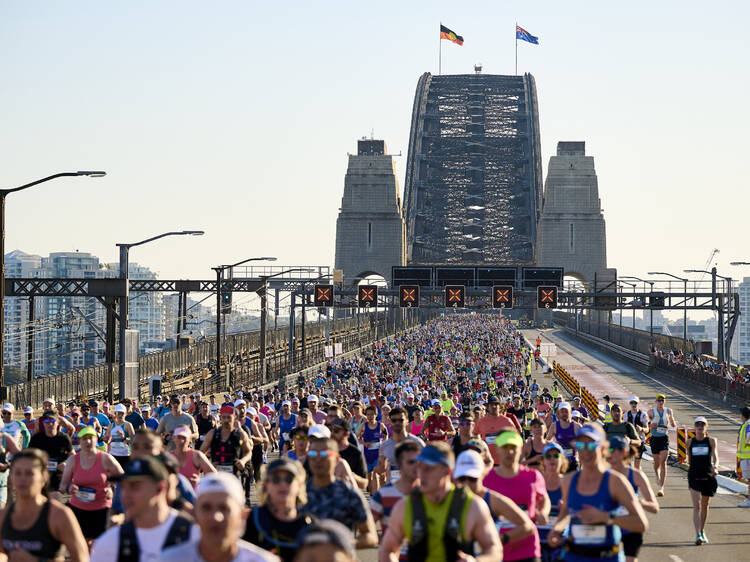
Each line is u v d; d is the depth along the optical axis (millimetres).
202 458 18328
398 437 20516
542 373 123562
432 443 10648
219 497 8703
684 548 22578
